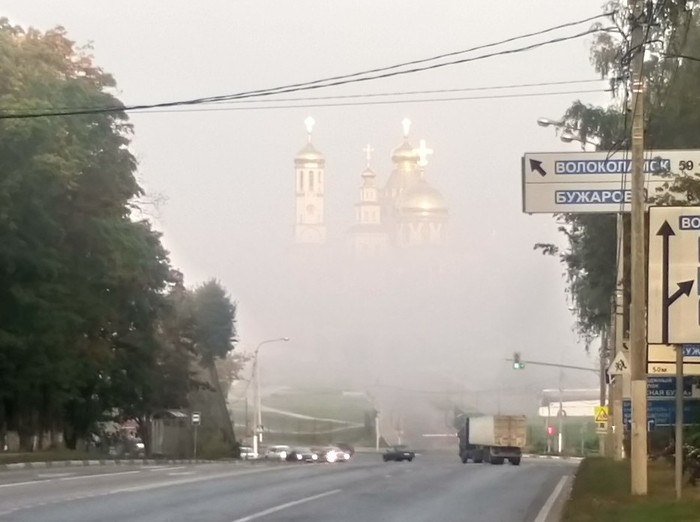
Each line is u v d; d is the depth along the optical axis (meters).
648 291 17.75
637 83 21.30
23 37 49.56
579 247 47.09
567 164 25.47
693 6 24.47
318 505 23.67
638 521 17.45
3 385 51.41
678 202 24.34
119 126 52.66
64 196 50.28
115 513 21.33
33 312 49.62
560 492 28.64
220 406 88.25
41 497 25.20
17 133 44.41
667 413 28.14
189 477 34.50
